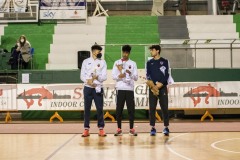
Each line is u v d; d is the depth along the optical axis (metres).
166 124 8.31
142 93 12.72
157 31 19.12
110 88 12.61
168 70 8.47
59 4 19.59
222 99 12.72
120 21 20.06
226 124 11.00
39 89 12.63
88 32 19.02
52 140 7.55
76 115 13.51
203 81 13.77
